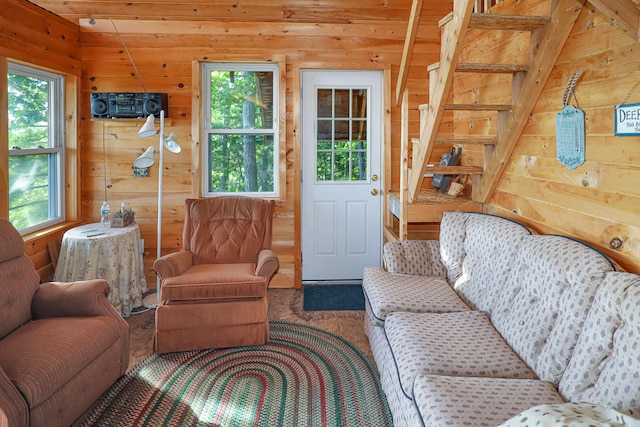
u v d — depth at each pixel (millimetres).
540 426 1094
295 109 4023
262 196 4145
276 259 2965
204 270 3105
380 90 4141
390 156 4145
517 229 2475
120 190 4027
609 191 2049
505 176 3018
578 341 1723
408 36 2723
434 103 2586
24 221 3379
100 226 3578
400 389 1890
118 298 3346
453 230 3023
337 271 4305
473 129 3613
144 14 3848
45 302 2361
